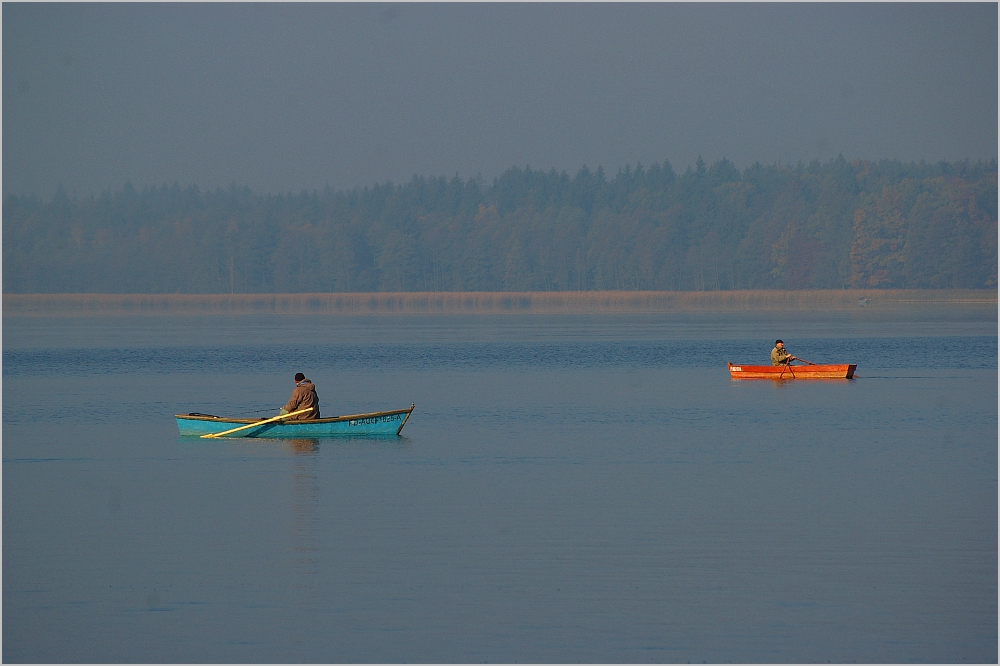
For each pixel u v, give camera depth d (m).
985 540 76.75
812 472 100.88
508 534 79.19
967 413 143.00
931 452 111.50
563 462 107.56
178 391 185.62
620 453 112.69
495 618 63.12
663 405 155.75
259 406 163.75
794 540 77.00
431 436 126.06
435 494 92.56
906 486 94.06
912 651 58.81
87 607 65.44
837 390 174.12
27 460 112.25
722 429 129.62
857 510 85.31
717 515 84.06
